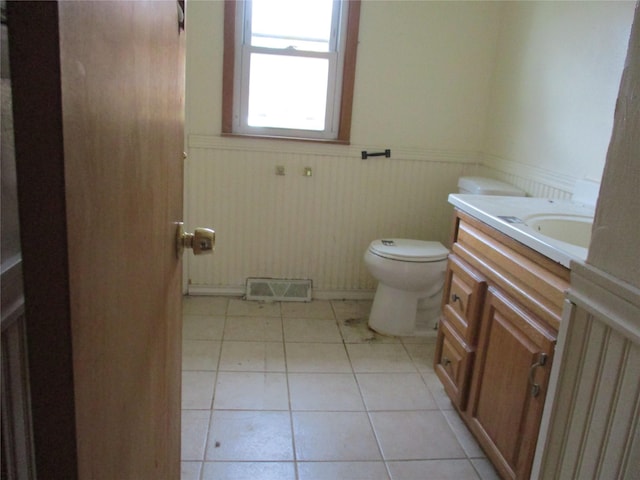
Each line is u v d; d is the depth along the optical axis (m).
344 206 3.10
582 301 1.02
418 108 3.01
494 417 1.71
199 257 3.10
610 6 2.04
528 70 2.62
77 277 0.52
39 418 0.52
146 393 0.87
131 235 0.71
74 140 0.49
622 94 0.93
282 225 3.09
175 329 1.14
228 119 2.91
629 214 0.91
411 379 2.38
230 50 2.82
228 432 1.93
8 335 0.63
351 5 2.83
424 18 2.89
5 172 0.60
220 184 3.00
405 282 2.68
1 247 0.60
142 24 0.72
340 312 3.06
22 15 0.44
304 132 3.02
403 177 3.10
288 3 2.87
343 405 2.15
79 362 0.54
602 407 0.97
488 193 2.58
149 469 0.92
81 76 0.50
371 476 1.76
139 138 0.73
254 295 3.15
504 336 1.66
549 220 1.83
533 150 2.56
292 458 1.82
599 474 0.98
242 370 2.37
